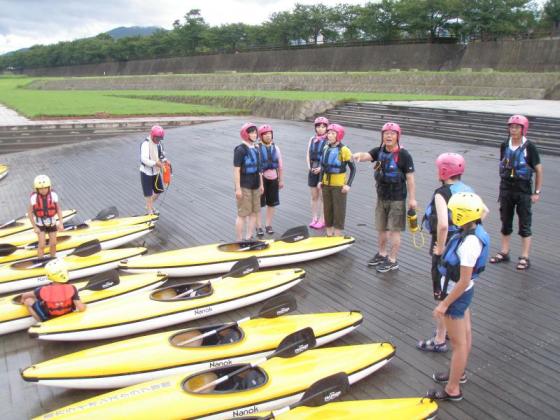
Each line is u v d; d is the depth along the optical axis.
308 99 27.00
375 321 6.27
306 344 4.90
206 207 11.82
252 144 8.36
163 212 11.53
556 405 4.65
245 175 8.38
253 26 76.00
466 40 47.91
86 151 20.33
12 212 12.39
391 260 7.73
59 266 6.02
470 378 5.06
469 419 4.46
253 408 4.40
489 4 45.56
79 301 6.08
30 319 6.23
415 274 7.63
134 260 7.79
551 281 7.14
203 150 19.19
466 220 4.08
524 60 40.44
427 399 4.40
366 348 5.23
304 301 6.86
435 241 5.02
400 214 7.38
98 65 94.69
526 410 4.58
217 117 27.83
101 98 41.19
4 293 7.40
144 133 24.20
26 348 5.97
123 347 5.21
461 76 35.41
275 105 28.11
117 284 6.79
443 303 4.26
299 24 65.00
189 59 74.44
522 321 6.12
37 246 8.66
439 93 36.50
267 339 5.34
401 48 49.59
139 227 9.59
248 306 6.76
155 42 84.69
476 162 15.14
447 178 4.88
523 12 46.41
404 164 7.06
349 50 54.19
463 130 19.38
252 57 65.00
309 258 8.14
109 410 4.26
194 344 5.34
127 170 16.58
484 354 5.46
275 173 9.08
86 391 5.09
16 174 16.84
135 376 4.96
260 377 4.72
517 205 7.34
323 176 8.44
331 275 7.68
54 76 108.25
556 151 15.87
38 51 114.31
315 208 9.72
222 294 6.54
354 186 13.30
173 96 38.62
